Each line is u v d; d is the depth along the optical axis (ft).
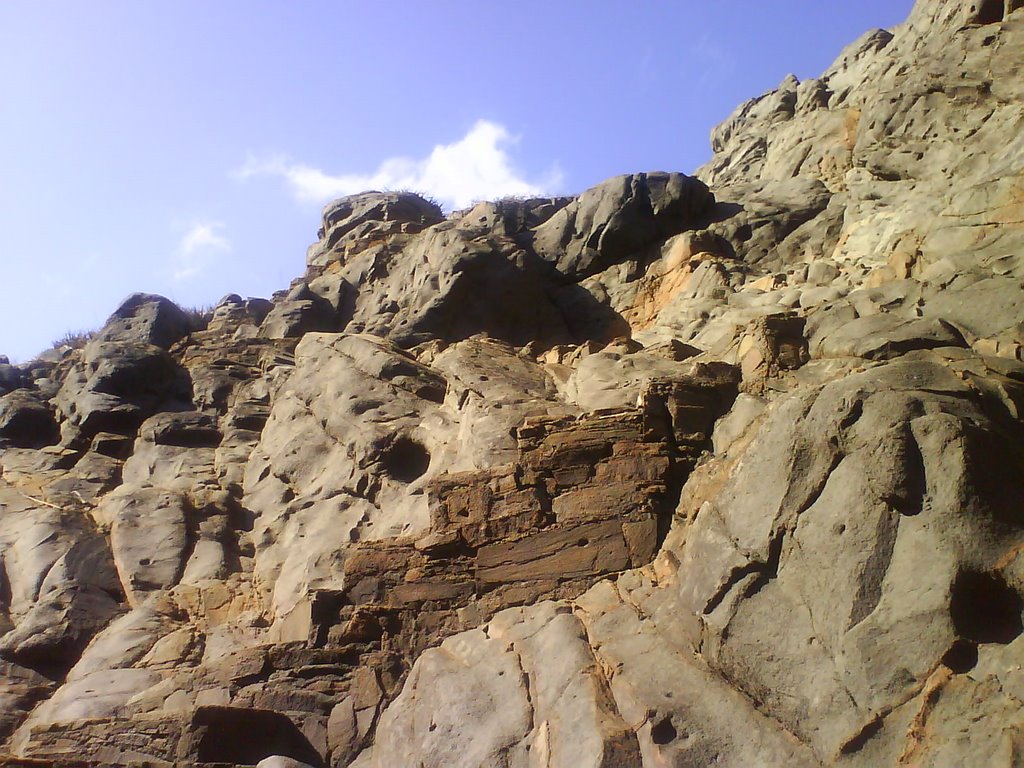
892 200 85.56
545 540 50.85
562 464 52.90
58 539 69.10
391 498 66.13
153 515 71.46
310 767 44.88
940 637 34.32
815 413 41.37
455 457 63.05
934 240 67.41
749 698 37.32
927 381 41.98
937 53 91.35
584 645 42.55
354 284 104.58
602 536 49.83
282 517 70.23
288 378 84.58
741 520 40.93
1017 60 84.79
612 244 97.45
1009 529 36.01
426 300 92.07
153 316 97.14
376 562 53.42
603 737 36.78
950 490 36.83
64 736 47.62
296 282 113.60
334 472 70.90
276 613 61.62
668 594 43.73
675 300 87.20
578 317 93.71
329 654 51.16
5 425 86.79
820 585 37.55
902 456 38.06
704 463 50.83
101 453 83.10
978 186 69.62
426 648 50.16
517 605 49.34
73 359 97.81
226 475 77.36
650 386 53.62
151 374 88.99
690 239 93.09
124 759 46.52
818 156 105.40
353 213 125.39
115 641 60.70
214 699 50.49
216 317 103.81
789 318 55.42
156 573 67.36
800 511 39.52
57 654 61.16
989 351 49.90
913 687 34.09
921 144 87.51
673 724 36.91
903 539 36.86
